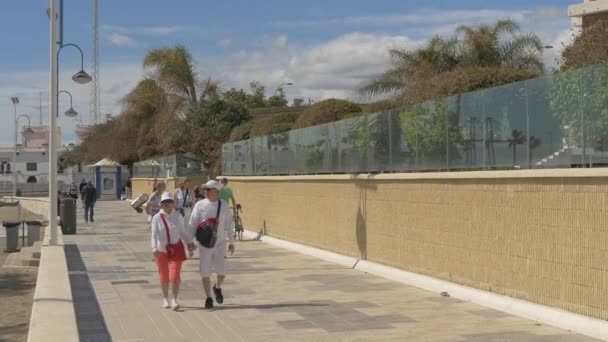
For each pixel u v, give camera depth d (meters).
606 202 9.10
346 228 17.38
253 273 15.75
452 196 12.62
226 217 11.68
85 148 88.81
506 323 10.04
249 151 26.45
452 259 12.65
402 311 11.09
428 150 13.84
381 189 15.43
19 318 11.77
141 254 20.20
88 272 16.25
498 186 11.32
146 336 9.62
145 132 56.12
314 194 19.55
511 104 11.39
